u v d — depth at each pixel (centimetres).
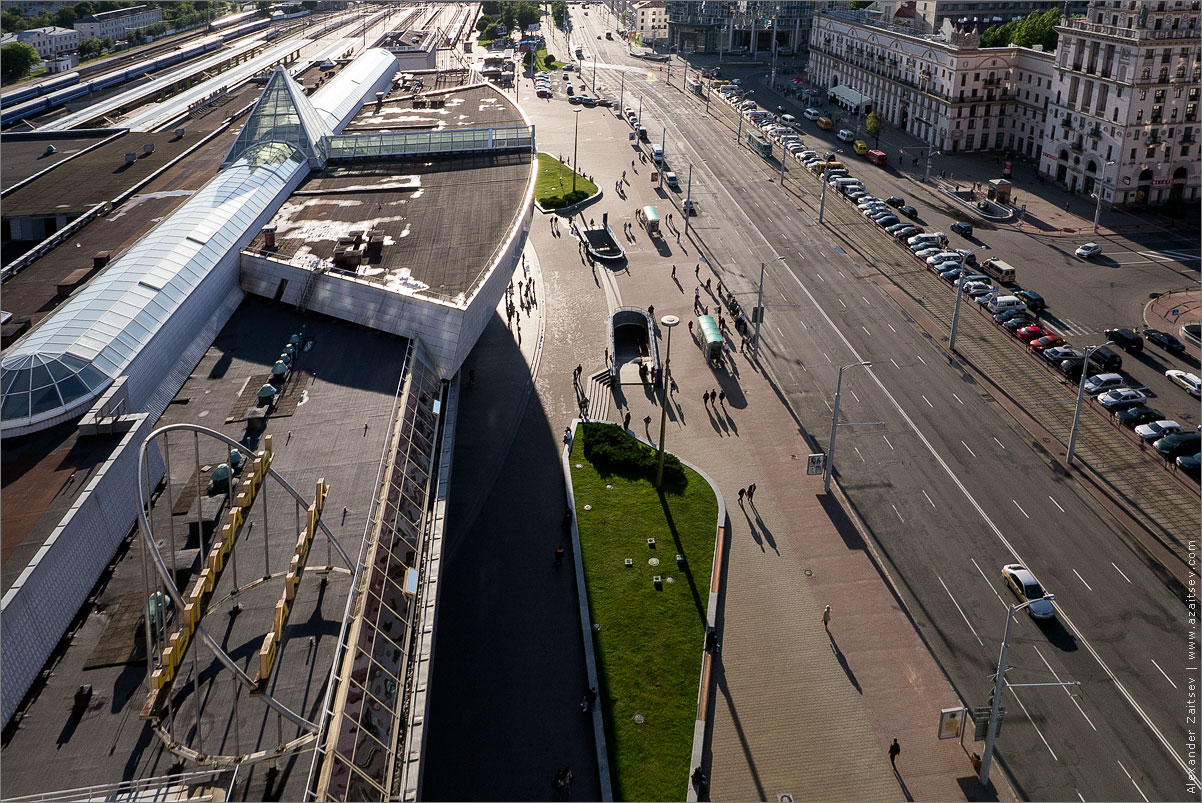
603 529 8594
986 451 9881
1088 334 12319
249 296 9850
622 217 17300
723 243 15938
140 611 5616
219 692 5159
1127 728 6556
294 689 5200
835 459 9800
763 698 6844
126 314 8000
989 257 14912
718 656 7225
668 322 11794
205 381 8275
